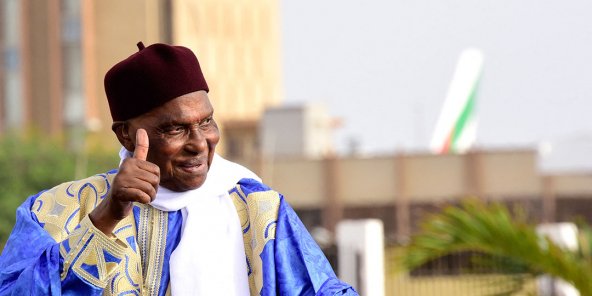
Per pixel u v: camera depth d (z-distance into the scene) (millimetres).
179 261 6016
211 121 5988
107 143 79062
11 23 81938
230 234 6117
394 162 59469
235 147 88312
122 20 81562
